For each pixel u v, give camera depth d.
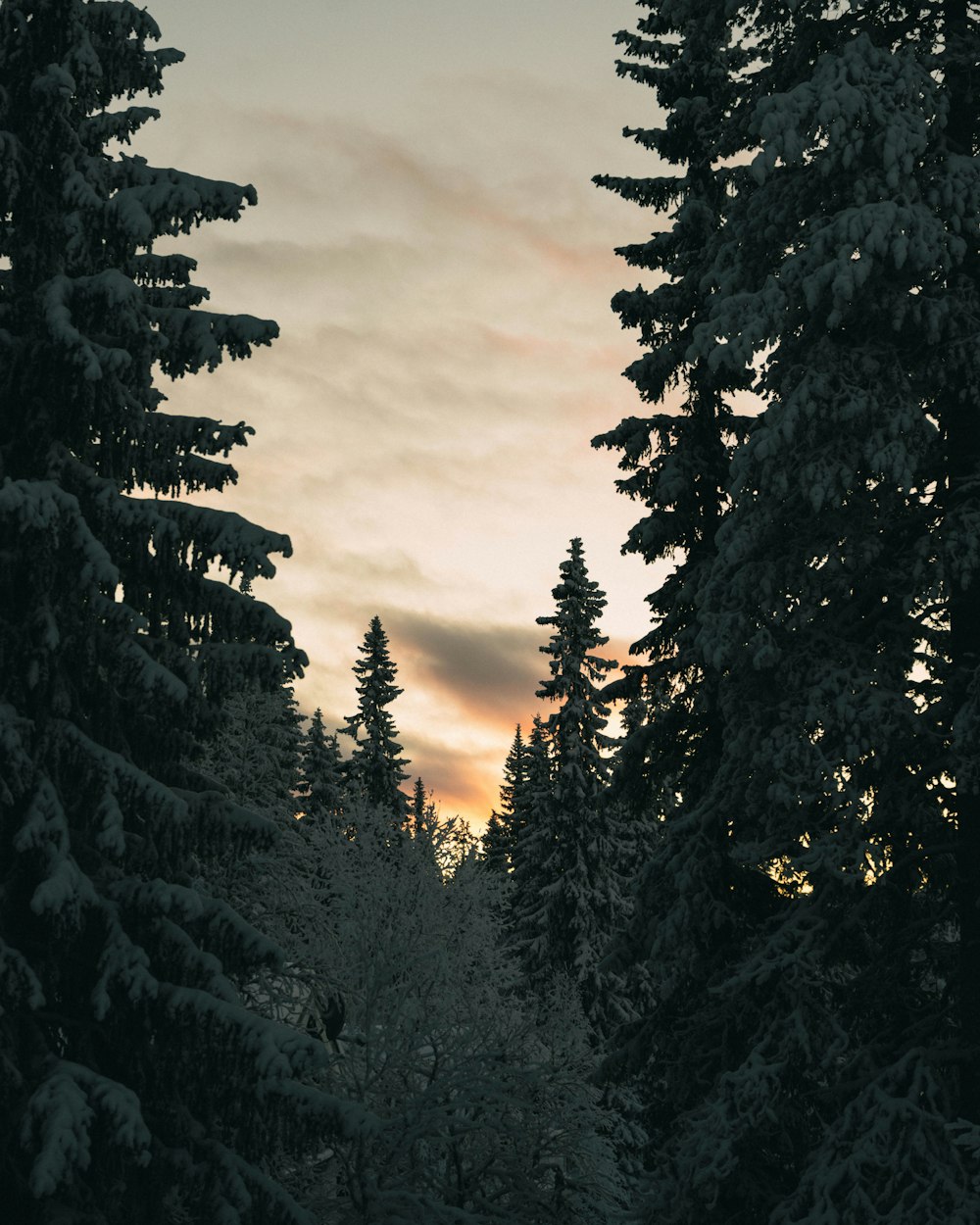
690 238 19.89
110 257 12.41
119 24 12.61
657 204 20.50
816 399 13.27
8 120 12.28
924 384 13.49
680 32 20.30
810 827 13.98
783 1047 13.30
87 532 11.30
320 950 24.17
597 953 34.16
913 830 14.20
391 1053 22.62
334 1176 20.88
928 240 12.74
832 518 13.91
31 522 10.75
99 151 12.70
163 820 11.88
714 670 16.95
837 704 13.16
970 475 13.75
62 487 12.01
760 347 13.32
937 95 13.40
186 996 11.40
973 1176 12.09
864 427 13.26
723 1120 12.92
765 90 16.22
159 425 12.40
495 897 26.81
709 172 19.98
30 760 11.16
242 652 12.30
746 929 16.22
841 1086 13.48
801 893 16.22
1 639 11.45
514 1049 23.41
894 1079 12.81
